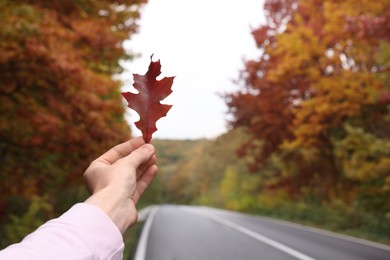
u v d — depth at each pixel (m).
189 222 19.31
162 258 8.52
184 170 138.88
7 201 9.58
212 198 72.94
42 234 0.39
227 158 68.81
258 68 18.30
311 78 14.67
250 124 18.70
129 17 9.24
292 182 19.52
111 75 10.02
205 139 99.62
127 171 0.50
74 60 6.53
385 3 12.66
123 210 0.47
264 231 15.61
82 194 15.68
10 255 0.35
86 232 0.41
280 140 18.03
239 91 18.33
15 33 5.46
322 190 19.02
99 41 7.34
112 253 0.41
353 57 14.33
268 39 18.05
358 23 11.94
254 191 38.72
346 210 17.39
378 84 12.98
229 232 14.74
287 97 16.27
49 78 6.16
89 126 6.79
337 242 12.43
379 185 12.59
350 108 13.80
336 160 16.97
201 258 8.70
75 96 6.42
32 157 7.52
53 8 7.19
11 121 6.54
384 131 15.07
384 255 9.95
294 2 17.84
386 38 11.44
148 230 14.52
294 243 11.90
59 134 6.87
